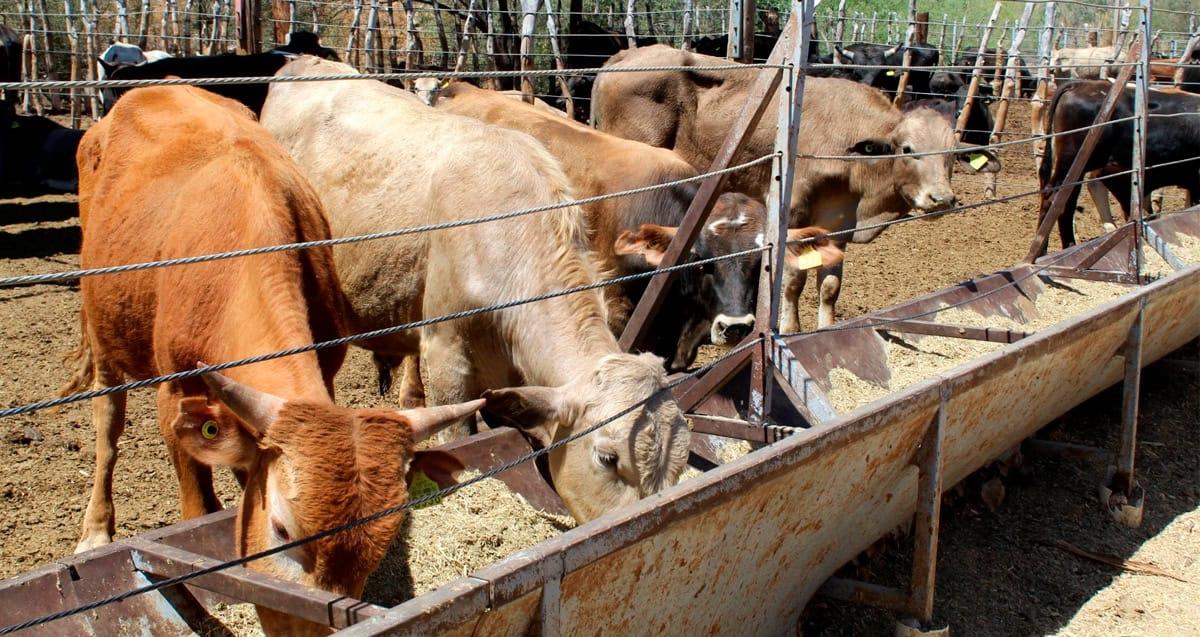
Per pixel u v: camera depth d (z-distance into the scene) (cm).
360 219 500
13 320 741
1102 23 2502
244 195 359
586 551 251
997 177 1505
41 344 693
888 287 935
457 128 485
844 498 362
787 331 788
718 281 516
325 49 1151
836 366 539
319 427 270
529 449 432
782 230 430
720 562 312
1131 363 521
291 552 268
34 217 1108
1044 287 721
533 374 411
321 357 371
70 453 525
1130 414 525
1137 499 532
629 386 357
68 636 280
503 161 452
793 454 314
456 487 276
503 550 392
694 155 839
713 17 1956
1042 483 564
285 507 264
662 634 304
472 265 435
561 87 1484
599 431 353
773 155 425
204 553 313
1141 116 740
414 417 285
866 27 2466
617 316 536
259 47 1170
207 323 342
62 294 818
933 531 390
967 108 1432
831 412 418
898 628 400
